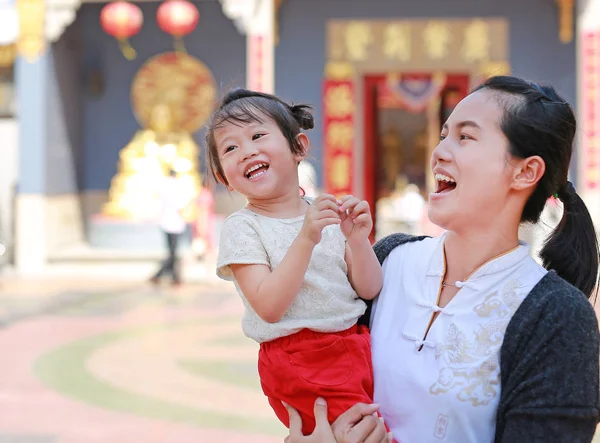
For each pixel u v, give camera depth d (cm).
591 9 1314
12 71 1483
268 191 203
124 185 1540
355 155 1455
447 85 1547
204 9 1547
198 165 1545
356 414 183
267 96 211
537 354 169
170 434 531
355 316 201
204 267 1336
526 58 1420
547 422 165
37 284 1244
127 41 1565
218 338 839
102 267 1398
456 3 1430
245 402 605
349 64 1449
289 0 1451
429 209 188
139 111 1574
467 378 176
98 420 564
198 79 1555
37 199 1409
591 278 199
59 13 1400
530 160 178
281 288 187
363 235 198
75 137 1570
